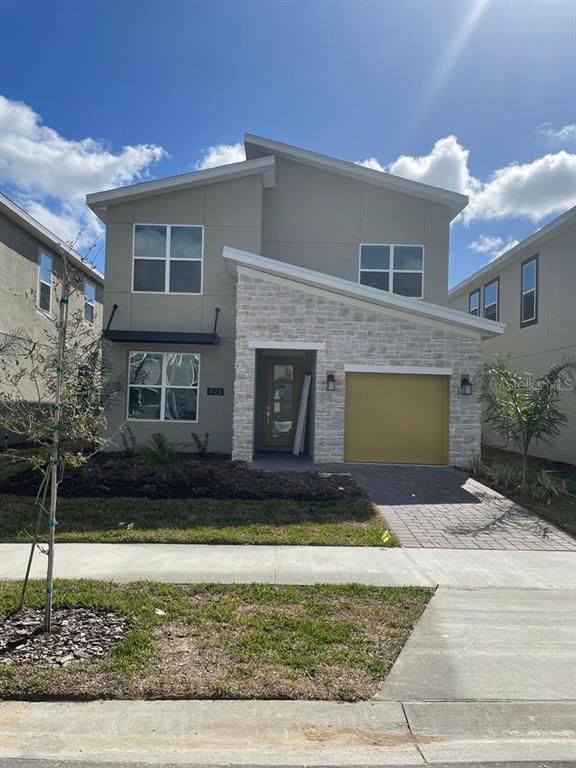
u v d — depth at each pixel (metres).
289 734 3.46
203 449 14.21
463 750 3.38
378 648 4.45
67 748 3.31
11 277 16.62
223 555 6.79
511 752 3.37
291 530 7.76
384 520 8.44
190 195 14.86
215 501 9.11
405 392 12.96
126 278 14.72
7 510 8.42
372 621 4.93
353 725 3.55
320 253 15.92
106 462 11.75
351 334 12.90
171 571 6.14
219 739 3.40
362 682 3.96
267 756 3.29
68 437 5.23
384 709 3.70
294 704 3.72
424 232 16.00
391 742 3.43
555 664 4.29
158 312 14.70
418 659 4.31
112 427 14.38
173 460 10.95
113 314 14.62
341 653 4.34
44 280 18.70
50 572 4.60
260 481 10.25
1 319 16.09
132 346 14.55
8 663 4.07
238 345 12.79
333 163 15.77
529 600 5.52
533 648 4.53
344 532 7.75
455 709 3.72
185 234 14.83
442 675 4.09
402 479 11.26
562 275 15.68
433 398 12.97
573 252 15.12
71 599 5.15
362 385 12.95
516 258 18.44
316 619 4.94
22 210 16.39
